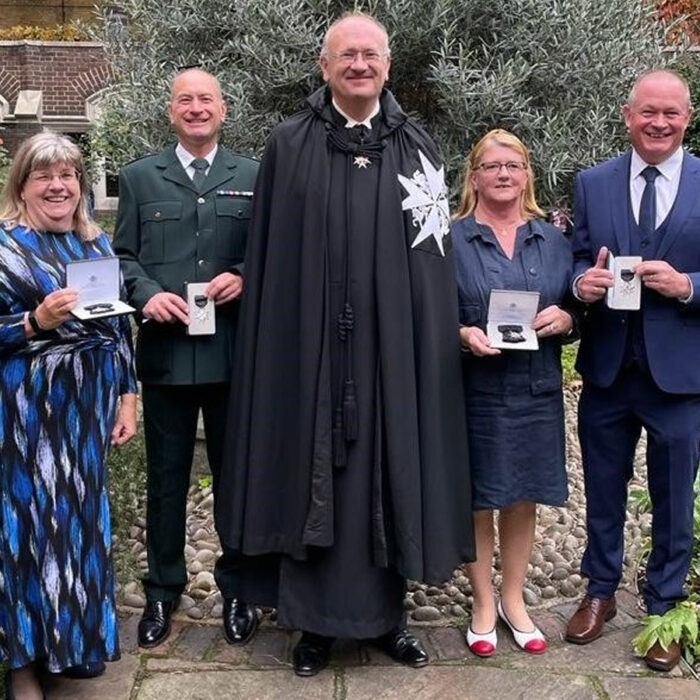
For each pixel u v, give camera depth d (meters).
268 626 3.31
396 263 2.81
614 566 3.24
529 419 2.98
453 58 4.68
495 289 2.92
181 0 4.86
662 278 2.81
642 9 5.39
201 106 2.99
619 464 3.18
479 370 2.98
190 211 3.04
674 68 5.89
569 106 4.93
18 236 2.63
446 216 2.94
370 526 2.86
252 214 2.92
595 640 3.20
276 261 2.86
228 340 3.06
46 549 2.66
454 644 3.19
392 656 3.09
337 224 2.81
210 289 2.92
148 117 4.93
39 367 2.62
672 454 3.04
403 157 2.88
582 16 4.82
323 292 2.80
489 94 4.60
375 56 2.76
